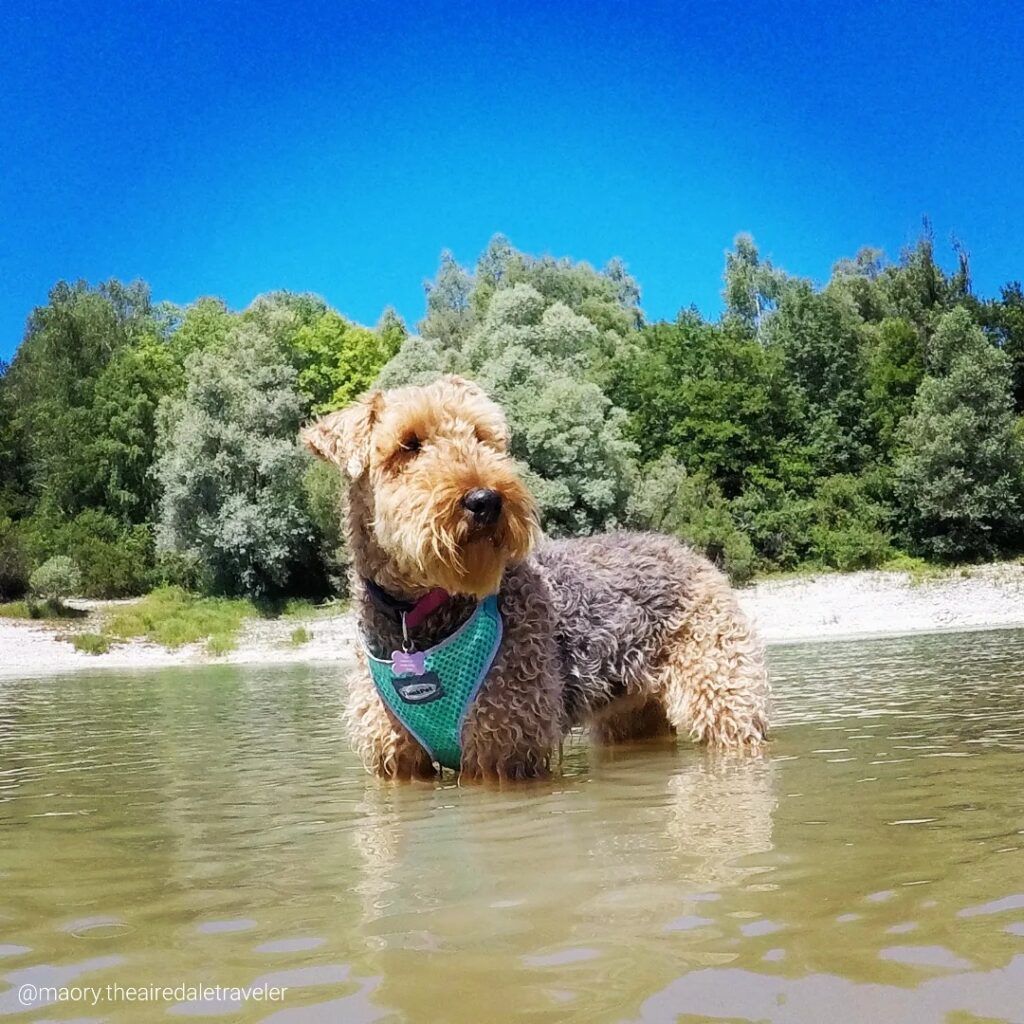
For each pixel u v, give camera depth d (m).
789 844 0.71
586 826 0.81
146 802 1.06
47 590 8.01
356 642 1.16
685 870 0.65
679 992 0.44
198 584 9.68
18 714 2.32
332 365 13.20
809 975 0.46
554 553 1.26
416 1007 0.44
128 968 0.52
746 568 8.88
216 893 0.67
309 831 0.86
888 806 0.84
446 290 22.05
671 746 1.30
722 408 10.77
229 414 9.21
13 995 0.49
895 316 13.09
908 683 2.09
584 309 16.56
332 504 8.59
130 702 2.60
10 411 13.76
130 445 11.77
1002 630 4.73
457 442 1.06
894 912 0.54
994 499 9.25
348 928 0.57
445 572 1.01
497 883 0.65
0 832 0.92
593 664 1.21
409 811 0.94
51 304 15.68
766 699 1.28
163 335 15.52
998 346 11.99
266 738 1.62
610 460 8.94
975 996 0.43
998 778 0.96
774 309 14.76
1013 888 0.58
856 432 11.23
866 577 8.76
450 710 1.07
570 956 0.50
